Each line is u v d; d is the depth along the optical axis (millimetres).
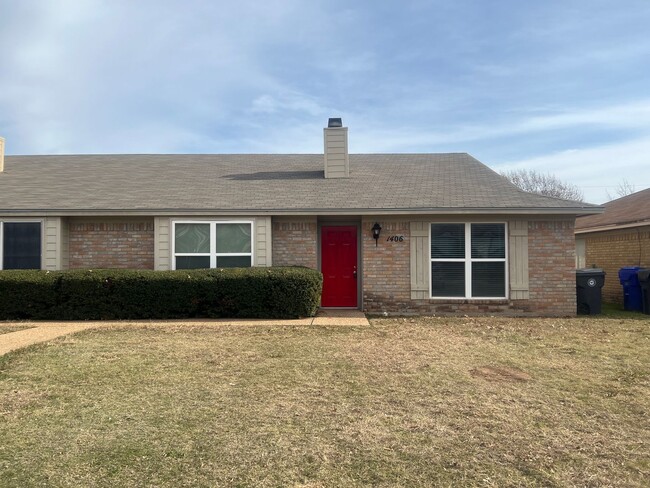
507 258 11938
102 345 7980
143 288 10859
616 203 19250
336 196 12461
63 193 12742
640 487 3553
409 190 12859
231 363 6883
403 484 3590
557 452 4105
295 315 10938
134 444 4242
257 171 15109
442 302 12000
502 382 6031
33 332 9156
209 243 11992
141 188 13227
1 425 4648
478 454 4066
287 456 4027
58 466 3848
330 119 14391
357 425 4660
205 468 3824
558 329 9766
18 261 11836
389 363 6898
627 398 5445
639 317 11578
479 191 12648
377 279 12117
